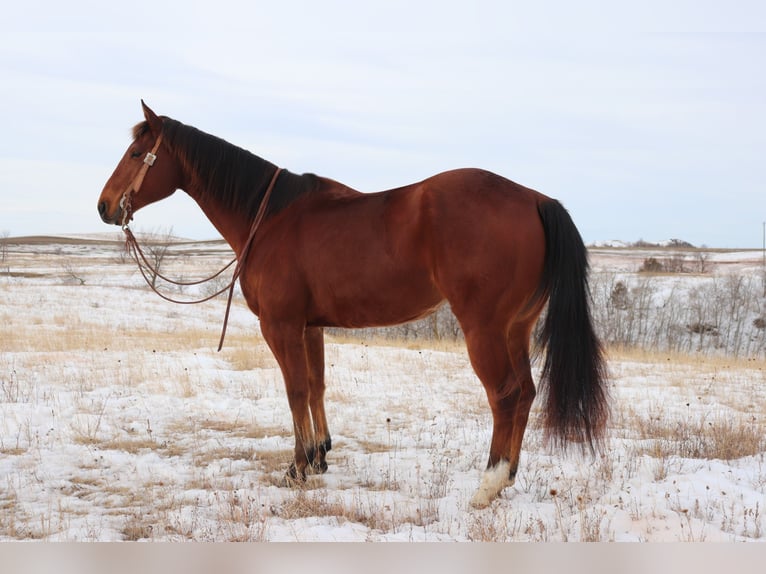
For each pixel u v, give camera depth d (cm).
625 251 7181
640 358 1628
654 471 542
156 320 2495
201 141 555
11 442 638
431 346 1788
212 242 10719
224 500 482
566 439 441
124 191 556
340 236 481
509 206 439
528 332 482
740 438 640
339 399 891
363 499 485
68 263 5072
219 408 822
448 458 608
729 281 3350
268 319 514
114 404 813
